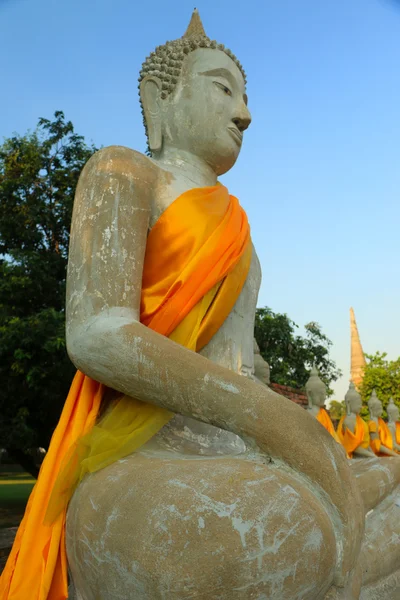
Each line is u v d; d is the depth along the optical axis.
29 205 12.03
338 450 1.81
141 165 2.32
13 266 11.39
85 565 1.66
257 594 1.46
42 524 1.98
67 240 12.59
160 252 2.21
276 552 1.48
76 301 2.03
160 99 2.74
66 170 12.45
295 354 20.41
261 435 1.76
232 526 1.47
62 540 1.96
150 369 1.84
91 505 1.69
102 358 1.91
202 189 2.36
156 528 1.48
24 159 12.27
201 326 2.19
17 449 12.09
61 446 2.12
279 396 1.83
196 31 2.88
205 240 2.24
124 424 2.02
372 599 2.08
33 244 12.40
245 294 2.54
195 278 2.15
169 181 2.38
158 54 2.84
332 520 1.71
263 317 19.53
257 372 6.24
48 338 9.99
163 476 1.62
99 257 2.05
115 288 2.02
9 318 10.52
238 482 1.57
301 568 1.50
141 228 2.17
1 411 10.98
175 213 2.24
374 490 2.32
